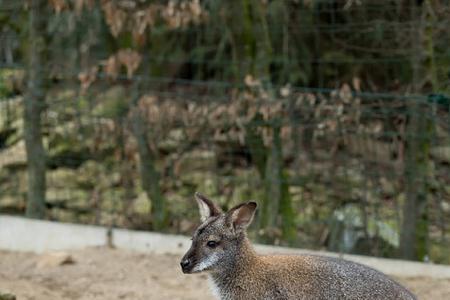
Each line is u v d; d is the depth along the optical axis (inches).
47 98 602.2
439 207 525.0
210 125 538.3
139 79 565.6
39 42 585.9
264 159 545.3
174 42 755.4
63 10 581.6
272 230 527.8
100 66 691.4
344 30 565.3
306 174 577.6
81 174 642.2
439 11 504.7
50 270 501.4
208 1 603.2
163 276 487.8
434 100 482.6
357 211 538.9
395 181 518.6
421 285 467.8
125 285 473.1
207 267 365.4
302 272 361.7
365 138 525.3
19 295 439.8
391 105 517.0
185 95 580.1
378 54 580.7
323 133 526.6
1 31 653.9
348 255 499.5
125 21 552.1
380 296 350.6
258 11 540.7
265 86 536.4
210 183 612.4
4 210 647.8
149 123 553.3
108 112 626.8
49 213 622.2
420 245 508.7
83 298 448.1
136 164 575.5
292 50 650.2
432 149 534.6
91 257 521.7
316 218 553.0
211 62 690.2
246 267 368.8
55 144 644.7
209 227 369.4
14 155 666.2
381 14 550.0
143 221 577.6
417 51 510.9
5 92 648.4
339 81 653.9
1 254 547.8
